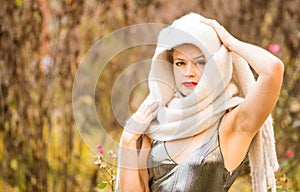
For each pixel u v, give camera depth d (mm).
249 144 5152
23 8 9508
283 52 10961
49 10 9844
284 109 10305
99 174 10000
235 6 11031
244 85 5234
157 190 5215
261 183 5363
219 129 5105
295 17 10977
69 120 9742
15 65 9508
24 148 9609
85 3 10031
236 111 5062
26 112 9578
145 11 10859
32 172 9633
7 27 9438
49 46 9789
